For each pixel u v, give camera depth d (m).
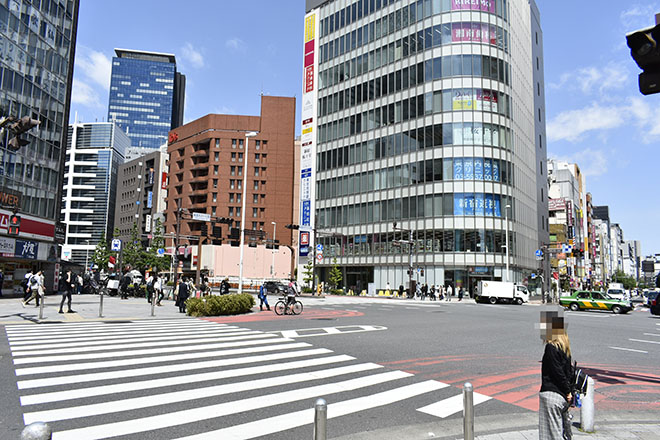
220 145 90.25
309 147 67.56
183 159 95.19
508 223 51.84
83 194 136.25
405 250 54.28
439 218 51.91
